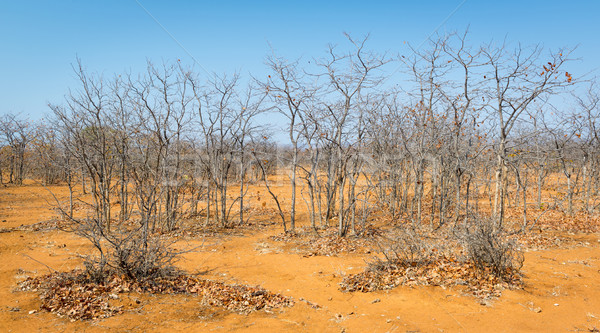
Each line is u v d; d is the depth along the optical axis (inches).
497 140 614.5
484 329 232.7
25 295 287.1
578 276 326.0
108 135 586.2
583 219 600.1
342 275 354.3
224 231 561.9
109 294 283.6
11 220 617.9
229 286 320.2
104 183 562.9
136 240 341.7
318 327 243.1
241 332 235.5
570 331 227.8
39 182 1101.1
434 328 235.9
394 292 297.6
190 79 576.1
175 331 235.9
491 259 312.5
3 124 1040.8
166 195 561.0
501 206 510.0
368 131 542.6
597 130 653.3
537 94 451.8
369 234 519.2
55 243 466.0
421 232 522.3
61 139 597.6
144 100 525.0
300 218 673.0
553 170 877.2
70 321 243.8
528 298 275.6
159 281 317.4
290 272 368.5
